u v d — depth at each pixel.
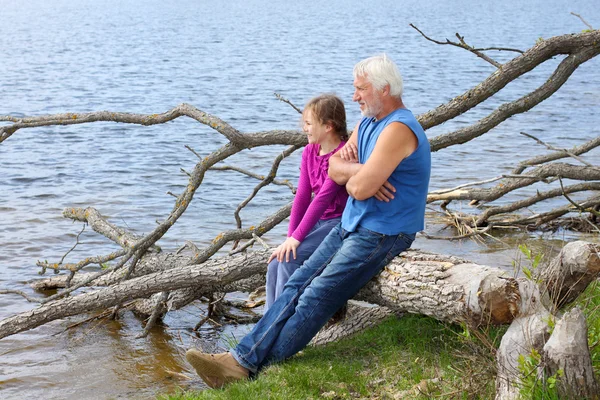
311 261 4.66
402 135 4.30
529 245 8.61
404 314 5.15
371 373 4.50
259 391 4.29
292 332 4.57
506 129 17.41
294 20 74.56
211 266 5.62
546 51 6.14
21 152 15.50
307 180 5.00
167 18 78.31
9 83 27.72
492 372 4.03
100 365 5.83
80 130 17.98
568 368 3.56
